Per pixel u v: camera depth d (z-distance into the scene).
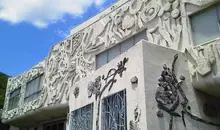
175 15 9.35
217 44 7.70
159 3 10.21
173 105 7.03
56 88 14.84
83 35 14.25
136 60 7.38
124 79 7.70
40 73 17.27
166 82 7.24
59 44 15.98
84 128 9.07
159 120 6.55
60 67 15.14
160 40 9.66
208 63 7.70
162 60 7.55
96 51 13.03
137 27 10.94
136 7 11.32
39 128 18.97
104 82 8.63
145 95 6.64
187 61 8.24
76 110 9.99
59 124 17.34
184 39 8.80
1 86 30.89
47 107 15.05
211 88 7.80
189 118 7.25
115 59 8.42
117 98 7.76
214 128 7.79
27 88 18.50
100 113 8.34
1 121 21.94
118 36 11.89
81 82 10.25
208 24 8.51
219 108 8.42
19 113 18.00
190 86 7.84
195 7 8.90
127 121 7.02
